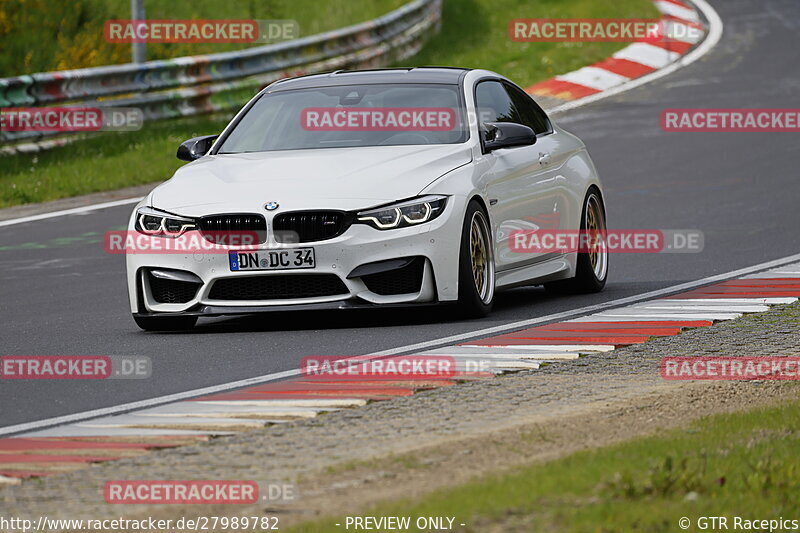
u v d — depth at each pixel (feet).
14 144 211.82
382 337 90.74
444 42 316.60
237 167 100.37
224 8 339.77
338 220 93.61
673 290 111.45
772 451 52.21
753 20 328.29
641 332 89.71
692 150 203.82
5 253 147.84
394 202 94.27
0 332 101.60
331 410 66.85
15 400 75.15
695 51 296.10
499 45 307.17
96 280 128.57
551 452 55.26
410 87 106.93
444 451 55.88
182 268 95.40
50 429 65.98
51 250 148.66
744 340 85.92
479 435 59.11
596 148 209.97
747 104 239.09
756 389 70.44
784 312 96.78
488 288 99.76
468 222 96.27
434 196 95.04
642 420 62.54
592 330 91.25
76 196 189.78
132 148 216.74
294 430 62.54
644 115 235.61
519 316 99.60
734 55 289.12
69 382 79.87
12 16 281.95
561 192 110.93
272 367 81.51
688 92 254.06
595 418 62.90
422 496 46.78
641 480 46.37
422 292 94.22
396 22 298.97
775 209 157.38
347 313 103.96
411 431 61.41
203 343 91.86
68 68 268.21
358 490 49.78
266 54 254.47
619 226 151.84
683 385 71.51
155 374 81.25
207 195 96.63
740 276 117.50
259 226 94.02
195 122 238.07
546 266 108.27
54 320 106.73
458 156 99.71
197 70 240.32
